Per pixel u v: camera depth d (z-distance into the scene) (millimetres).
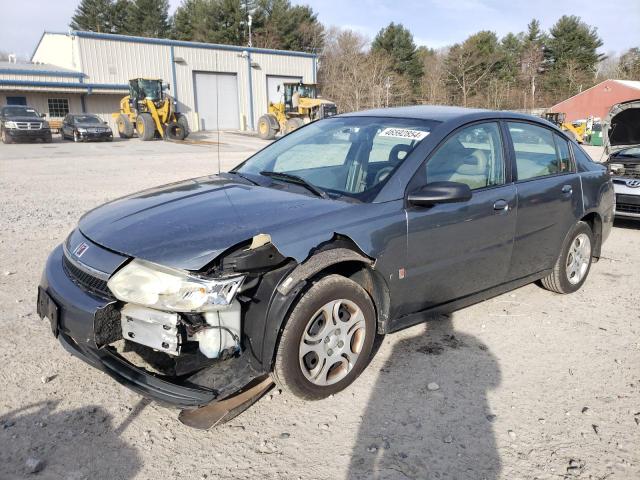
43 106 33562
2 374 3369
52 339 3873
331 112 29578
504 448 2781
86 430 2859
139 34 63875
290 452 2727
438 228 3527
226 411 2871
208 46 38562
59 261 3311
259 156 4492
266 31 55156
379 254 3227
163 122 28375
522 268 4316
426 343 3928
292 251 2873
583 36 61062
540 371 3568
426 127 3822
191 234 2881
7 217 8078
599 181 5000
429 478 2559
